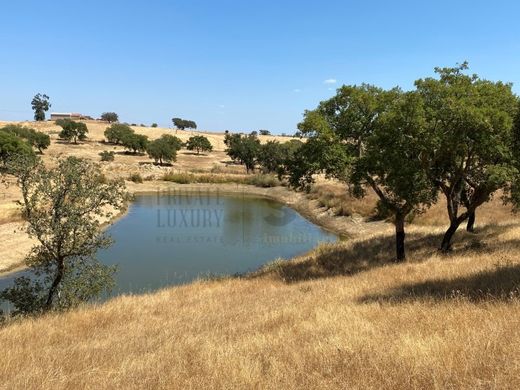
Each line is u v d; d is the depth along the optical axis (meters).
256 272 24.33
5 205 41.78
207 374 5.66
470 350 5.23
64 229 14.83
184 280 25.25
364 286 13.78
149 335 9.29
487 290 9.50
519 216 31.75
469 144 18.55
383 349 5.89
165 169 104.12
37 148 119.56
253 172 107.81
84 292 15.84
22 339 9.34
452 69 19.80
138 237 37.91
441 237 25.94
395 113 18.39
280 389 4.92
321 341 6.96
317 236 39.38
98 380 5.80
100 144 140.62
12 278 24.77
